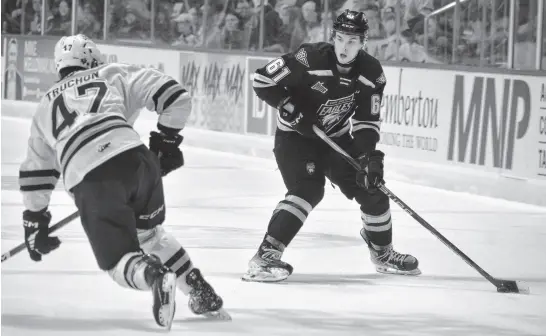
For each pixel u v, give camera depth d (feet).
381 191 40.29
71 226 49.62
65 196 60.49
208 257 42.65
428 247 47.85
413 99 74.18
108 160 28.35
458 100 70.44
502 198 66.44
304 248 46.16
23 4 121.08
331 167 40.37
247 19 92.43
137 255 27.78
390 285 38.45
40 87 118.21
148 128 101.71
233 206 58.75
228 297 34.76
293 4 88.12
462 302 35.60
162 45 101.65
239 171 75.87
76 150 28.55
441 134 71.72
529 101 65.10
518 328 31.78
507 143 66.59
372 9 79.92
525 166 65.41
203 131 94.02
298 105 39.55
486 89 68.23
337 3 84.33
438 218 57.82
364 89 39.60
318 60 38.73
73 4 113.09
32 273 37.93
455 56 73.00
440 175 71.26
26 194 29.99
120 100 29.63
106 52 109.40
